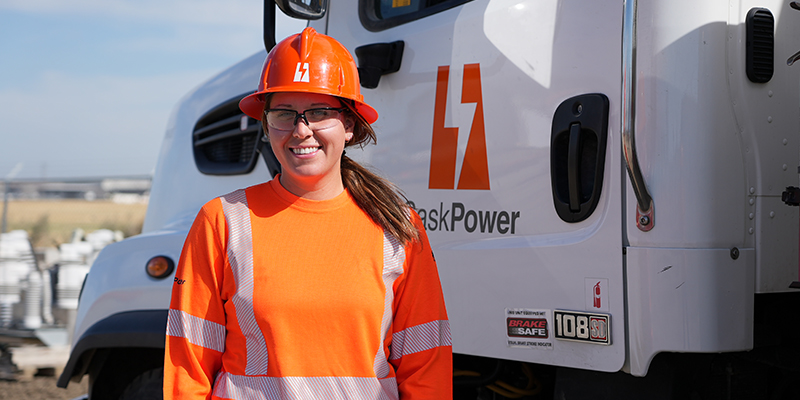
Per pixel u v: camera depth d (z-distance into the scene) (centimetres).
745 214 207
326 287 162
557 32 227
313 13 239
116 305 320
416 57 260
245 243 165
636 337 204
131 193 4788
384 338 170
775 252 213
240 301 162
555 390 236
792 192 203
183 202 373
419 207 256
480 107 242
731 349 202
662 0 204
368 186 175
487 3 244
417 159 257
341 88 170
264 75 173
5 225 1395
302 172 166
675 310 199
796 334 240
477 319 239
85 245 811
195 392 162
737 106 208
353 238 168
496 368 257
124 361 332
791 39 222
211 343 166
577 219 217
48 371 748
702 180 201
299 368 161
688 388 221
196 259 166
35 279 750
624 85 197
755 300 232
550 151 224
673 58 203
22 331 734
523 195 230
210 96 380
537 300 225
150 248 325
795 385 248
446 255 247
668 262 200
